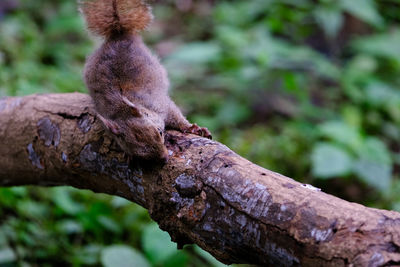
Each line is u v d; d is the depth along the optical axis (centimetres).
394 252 347
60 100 618
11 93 935
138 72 657
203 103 1243
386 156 953
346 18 1405
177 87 1266
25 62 1118
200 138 511
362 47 1284
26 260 745
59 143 583
